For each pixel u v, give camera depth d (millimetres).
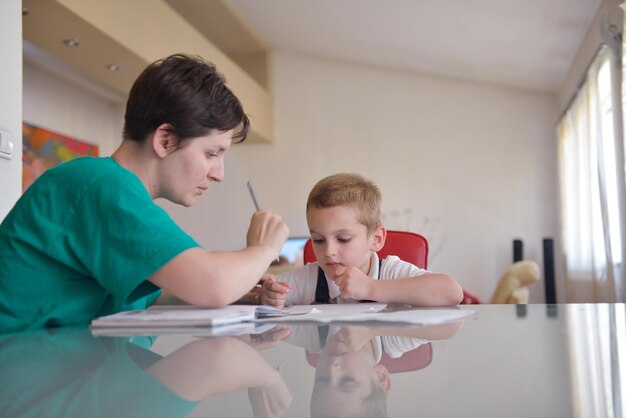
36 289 999
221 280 952
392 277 1438
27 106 5094
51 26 3508
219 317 827
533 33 4641
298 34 6172
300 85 6879
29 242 986
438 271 6402
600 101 3900
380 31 5457
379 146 6672
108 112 6508
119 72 4434
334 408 347
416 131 6594
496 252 6305
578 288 4969
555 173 6207
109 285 952
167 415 338
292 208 6773
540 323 758
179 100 1088
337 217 1389
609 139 3811
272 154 6848
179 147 1116
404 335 671
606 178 3838
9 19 1978
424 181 6531
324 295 1480
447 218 6449
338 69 6820
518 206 6277
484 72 6004
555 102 6246
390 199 6586
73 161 1065
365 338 651
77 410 353
